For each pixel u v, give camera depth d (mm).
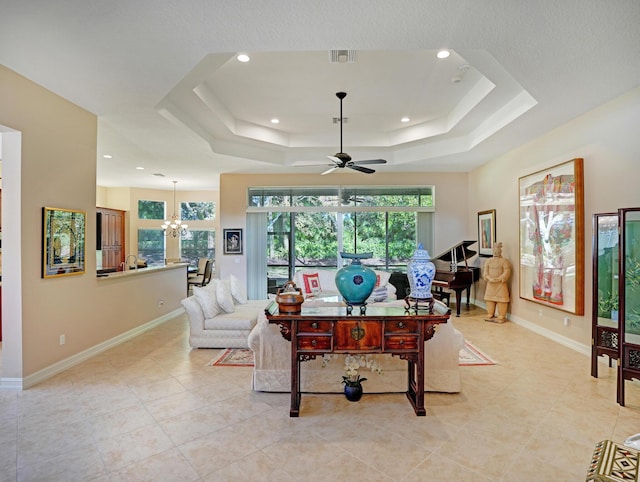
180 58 2922
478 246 7180
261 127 6105
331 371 3189
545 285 4902
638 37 2592
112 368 3801
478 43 2721
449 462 2189
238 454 2270
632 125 3520
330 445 2371
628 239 2984
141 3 2221
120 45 2719
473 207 7441
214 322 4496
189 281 9711
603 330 3459
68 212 3775
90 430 2547
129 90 3525
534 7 2271
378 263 7824
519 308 5715
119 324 4770
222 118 5062
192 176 8430
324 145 6535
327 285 6254
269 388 3189
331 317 2723
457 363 3166
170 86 3439
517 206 5695
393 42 2717
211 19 2400
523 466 2150
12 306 3236
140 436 2471
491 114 4863
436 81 4301
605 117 3848
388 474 2076
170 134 4926
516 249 5754
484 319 6094
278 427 2600
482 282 7082
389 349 2760
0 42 2660
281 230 7914
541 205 4984
